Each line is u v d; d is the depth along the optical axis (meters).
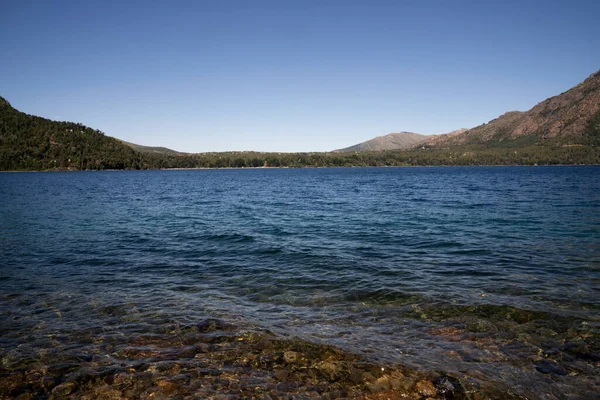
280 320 7.47
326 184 66.62
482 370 5.61
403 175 110.88
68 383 5.36
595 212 22.53
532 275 10.29
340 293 9.08
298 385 5.29
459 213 23.39
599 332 6.81
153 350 6.27
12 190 51.03
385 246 14.34
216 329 7.05
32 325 7.30
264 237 16.47
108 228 19.12
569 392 5.07
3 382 5.36
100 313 7.89
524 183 57.69
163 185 67.25
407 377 5.45
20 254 13.41
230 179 95.50
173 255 13.23
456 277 10.24
